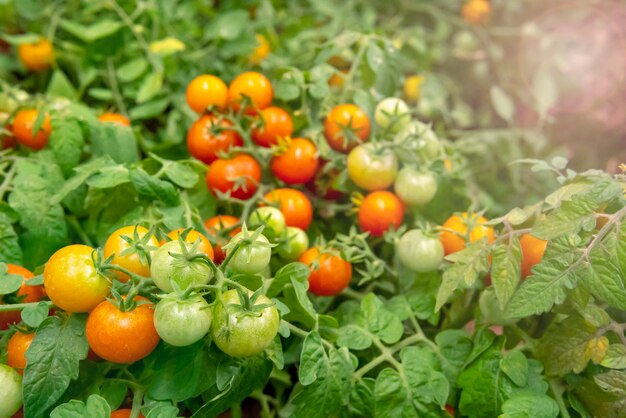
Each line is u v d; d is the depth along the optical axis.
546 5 0.68
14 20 0.60
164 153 0.52
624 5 0.67
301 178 0.45
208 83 0.44
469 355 0.39
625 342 0.36
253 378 0.35
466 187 0.49
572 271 0.34
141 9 0.58
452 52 0.68
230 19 0.60
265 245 0.33
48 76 0.60
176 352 0.35
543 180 0.59
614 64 0.64
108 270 0.33
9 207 0.41
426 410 0.36
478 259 0.36
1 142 0.46
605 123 0.64
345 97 0.49
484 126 0.66
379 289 0.45
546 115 0.63
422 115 0.60
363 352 0.40
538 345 0.38
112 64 0.57
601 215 0.34
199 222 0.40
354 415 0.37
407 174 0.43
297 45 0.63
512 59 0.68
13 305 0.34
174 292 0.32
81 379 0.35
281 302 0.36
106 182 0.40
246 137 0.44
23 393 0.33
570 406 0.38
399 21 0.69
